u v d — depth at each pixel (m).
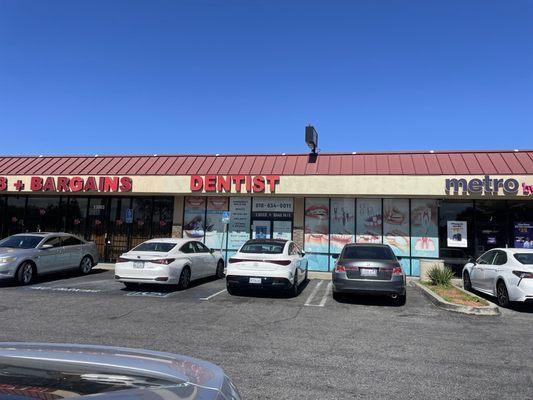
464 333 8.43
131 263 12.89
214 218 19.80
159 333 7.85
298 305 11.14
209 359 6.34
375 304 11.57
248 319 9.27
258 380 5.52
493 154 18.09
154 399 2.22
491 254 13.11
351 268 11.66
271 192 17.86
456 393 5.23
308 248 18.80
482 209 17.98
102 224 20.81
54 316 9.14
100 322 8.66
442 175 16.84
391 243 18.28
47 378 2.42
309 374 5.80
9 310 9.70
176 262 13.16
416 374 5.90
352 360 6.49
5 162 21.88
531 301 10.80
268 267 12.15
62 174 19.81
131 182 18.92
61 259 15.65
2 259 13.53
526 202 17.70
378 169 17.94
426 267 16.02
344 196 18.19
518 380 5.73
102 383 2.41
